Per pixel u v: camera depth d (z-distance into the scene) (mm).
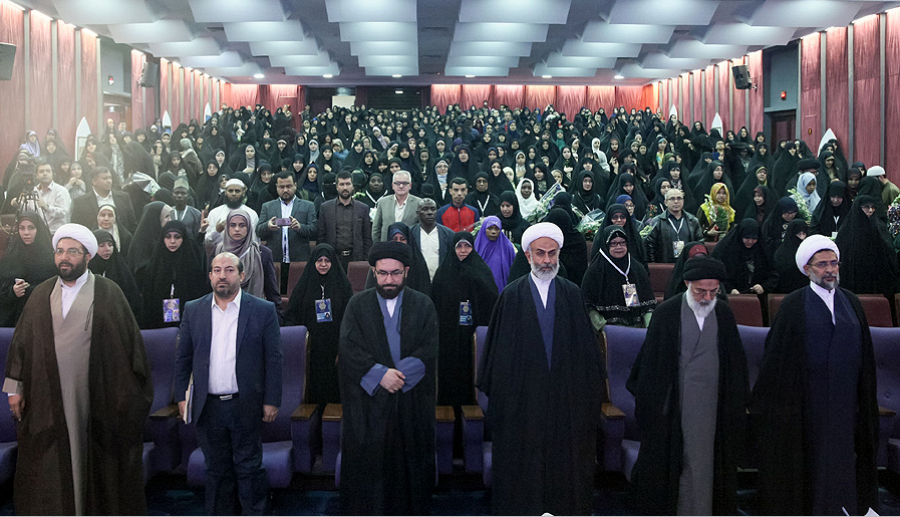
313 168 9922
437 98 29531
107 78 18594
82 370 3709
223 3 14117
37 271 5305
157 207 6062
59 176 10688
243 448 3730
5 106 13359
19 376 3650
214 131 16594
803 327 3693
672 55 18922
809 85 17406
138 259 5910
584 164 10773
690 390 3695
